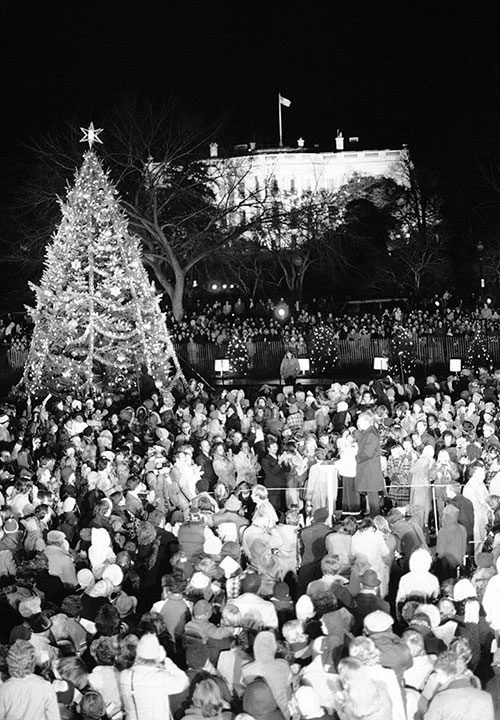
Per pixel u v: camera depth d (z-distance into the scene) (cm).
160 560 1636
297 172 11625
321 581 1370
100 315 3916
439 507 2088
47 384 3897
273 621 1266
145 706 1049
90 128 3944
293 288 8288
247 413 3125
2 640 1367
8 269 7456
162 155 6388
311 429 2780
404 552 1714
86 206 3869
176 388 4031
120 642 1134
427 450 2103
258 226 6656
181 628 1286
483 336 5331
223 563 1505
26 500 1909
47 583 1485
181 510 1977
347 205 9356
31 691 1027
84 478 2138
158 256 6184
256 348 5512
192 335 5634
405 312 6356
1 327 5822
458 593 1319
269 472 2333
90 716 1029
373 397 3158
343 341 5484
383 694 959
